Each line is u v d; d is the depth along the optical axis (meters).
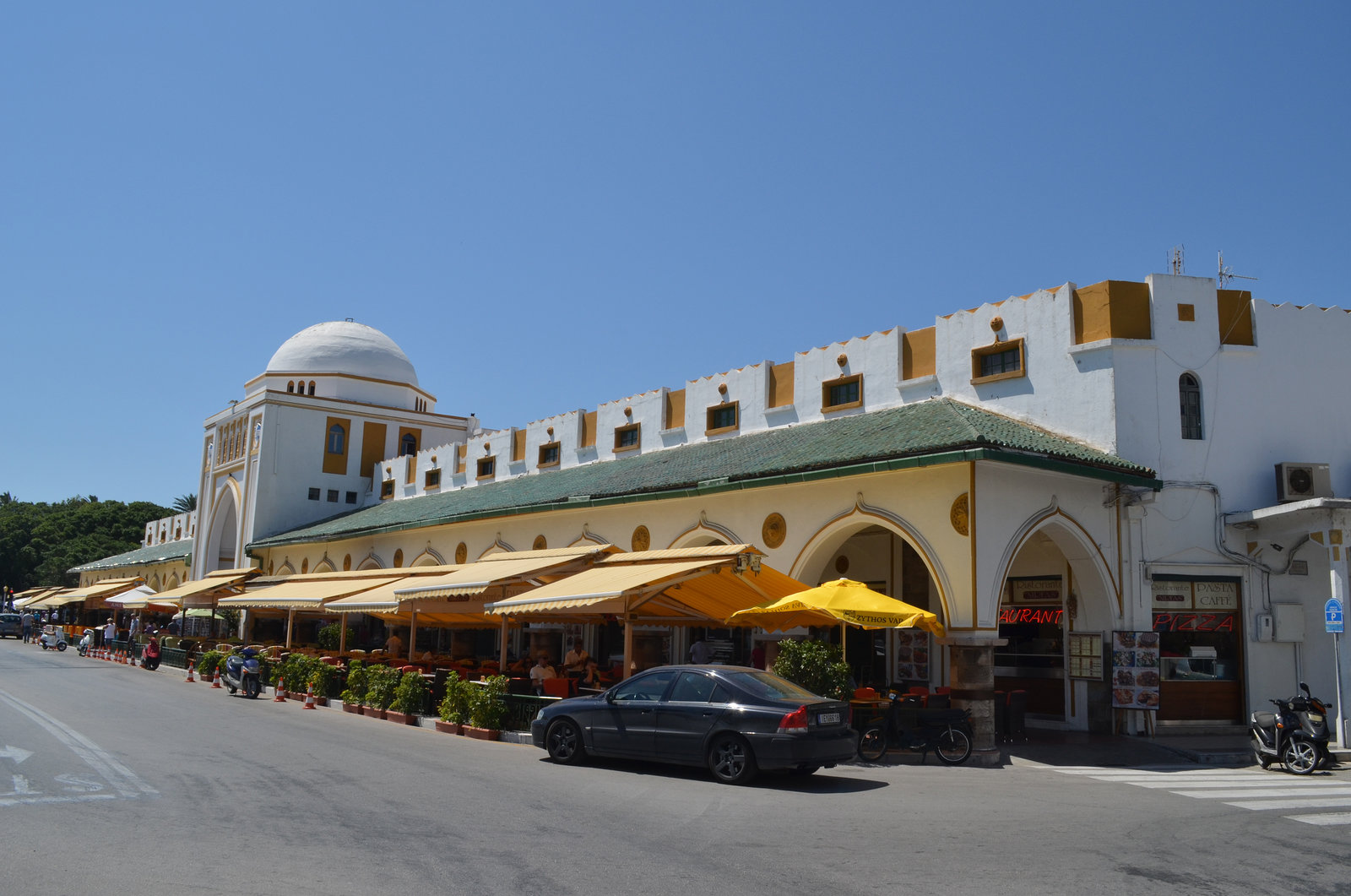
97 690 22.73
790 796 10.38
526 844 7.59
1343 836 8.74
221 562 45.84
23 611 62.44
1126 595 16.91
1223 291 18.41
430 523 29.72
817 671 14.40
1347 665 15.53
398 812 8.81
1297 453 18.23
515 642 30.39
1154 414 17.47
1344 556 15.88
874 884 6.68
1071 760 14.52
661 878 6.65
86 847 7.16
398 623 34.31
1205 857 7.80
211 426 47.34
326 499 42.44
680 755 11.49
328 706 21.41
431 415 45.59
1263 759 14.01
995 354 19.50
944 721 13.77
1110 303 17.61
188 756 12.27
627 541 22.70
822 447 18.64
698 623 18.61
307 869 6.66
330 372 44.53
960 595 15.28
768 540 19.00
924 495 16.08
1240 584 17.66
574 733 12.53
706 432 25.39
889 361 21.16
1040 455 15.21
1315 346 18.78
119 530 88.81
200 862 6.78
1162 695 17.08
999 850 7.88
